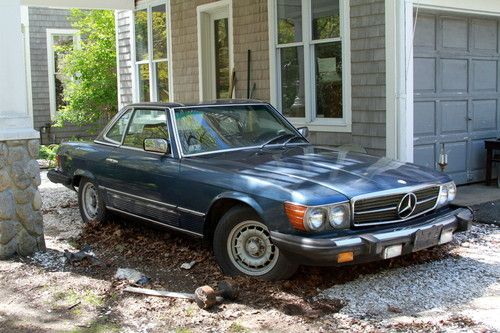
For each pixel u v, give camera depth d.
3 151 5.83
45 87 18.22
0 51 5.73
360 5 8.30
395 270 5.45
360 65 8.38
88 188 7.32
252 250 5.08
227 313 4.53
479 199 8.41
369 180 4.96
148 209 6.12
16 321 4.50
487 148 9.45
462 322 4.29
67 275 5.47
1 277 5.40
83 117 16.61
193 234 5.59
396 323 4.30
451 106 9.15
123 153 6.52
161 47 12.94
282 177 4.98
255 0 10.13
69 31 18.34
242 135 6.26
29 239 6.04
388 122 8.05
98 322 4.46
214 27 11.63
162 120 6.19
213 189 5.26
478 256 5.87
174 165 5.72
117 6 12.08
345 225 4.68
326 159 5.61
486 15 9.38
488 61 9.70
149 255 6.07
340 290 4.95
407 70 7.99
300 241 4.55
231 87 10.79
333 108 8.98
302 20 9.27
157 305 4.73
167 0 12.48
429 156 8.89
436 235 5.02
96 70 16.27
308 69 9.23
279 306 4.62
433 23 8.79
